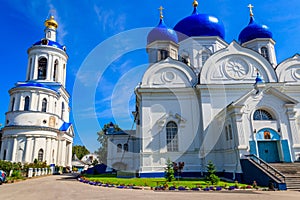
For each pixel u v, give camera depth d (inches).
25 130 1352.1
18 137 1346.0
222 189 482.3
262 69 820.6
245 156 637.3
